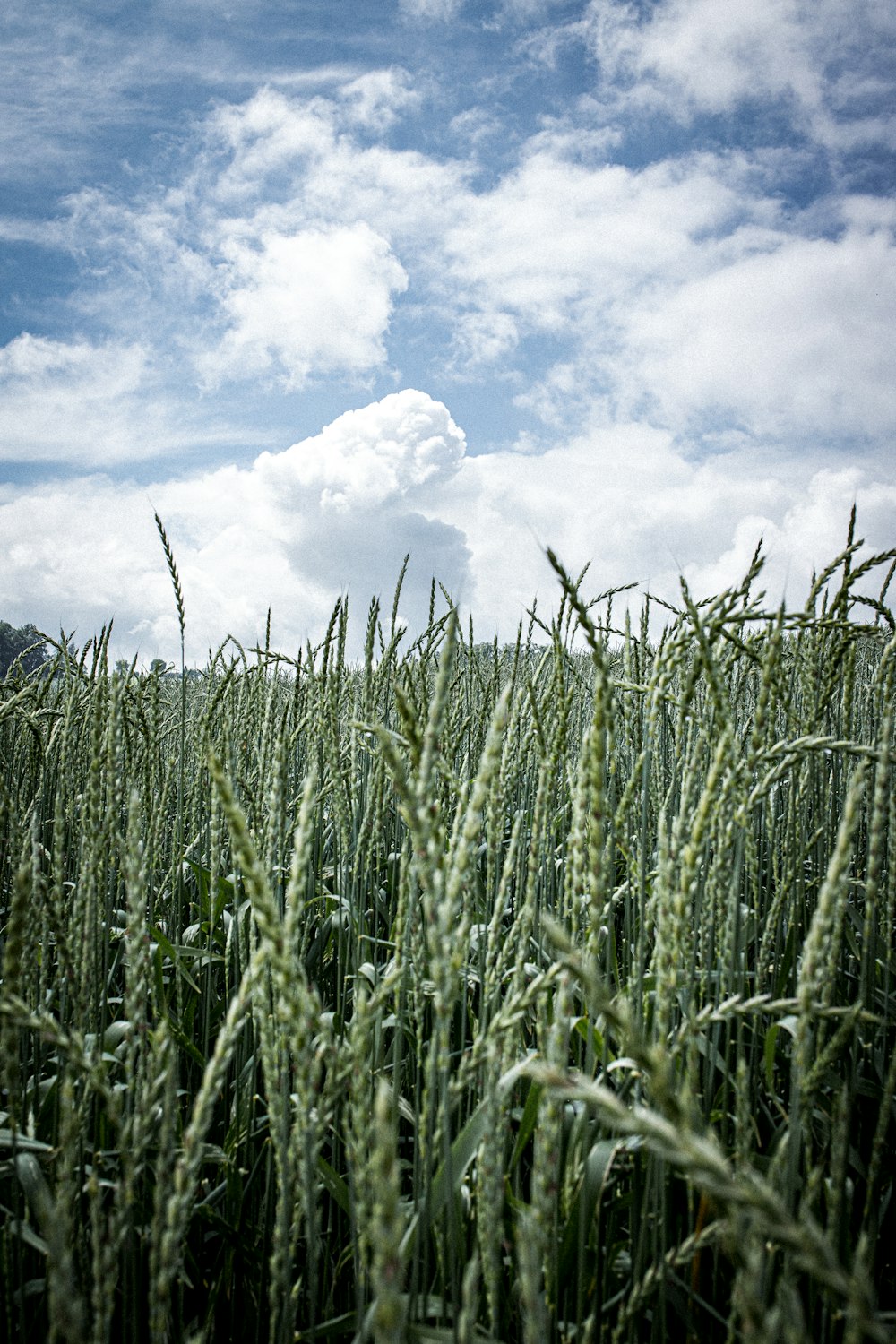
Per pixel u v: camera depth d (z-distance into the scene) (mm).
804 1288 1713
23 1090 2197
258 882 1112
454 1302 1320
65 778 3021
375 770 2641
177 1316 1941
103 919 2348
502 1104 1337
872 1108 2391
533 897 1654
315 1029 1187
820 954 1354
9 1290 1658
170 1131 1304
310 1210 1328
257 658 3826
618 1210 2014
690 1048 1554
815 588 2457
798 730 2557
